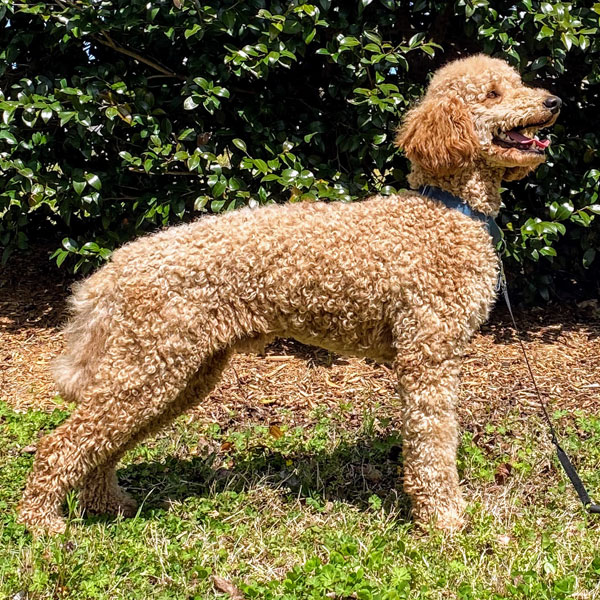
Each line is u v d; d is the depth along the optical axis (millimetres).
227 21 5113
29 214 7258
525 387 5426
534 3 5461
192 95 5223
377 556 3406
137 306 3557
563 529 3740
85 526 3727
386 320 3742
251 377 5609
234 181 5492
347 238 3635
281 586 3271
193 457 4496
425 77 6211
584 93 6379
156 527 3760
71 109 5672
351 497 4172
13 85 5801
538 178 5977
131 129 5930
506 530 3762
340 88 5641
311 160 5777
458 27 6188
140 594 3242
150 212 5707
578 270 6883
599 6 5340
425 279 3648
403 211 3734
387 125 5578
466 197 3766
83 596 3209
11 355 5910
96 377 3615
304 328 3762
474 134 3666
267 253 3586
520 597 3180
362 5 5180
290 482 4281
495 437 4742
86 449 3613
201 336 3607
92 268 6246
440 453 3748
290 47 5246
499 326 6434
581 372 5637
